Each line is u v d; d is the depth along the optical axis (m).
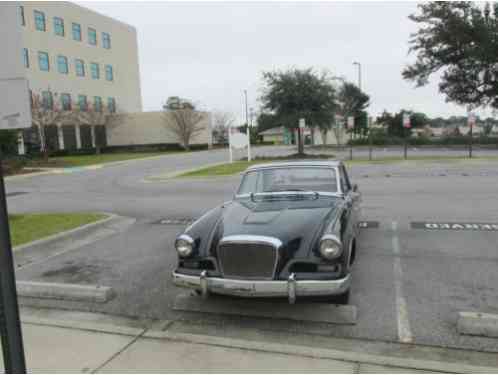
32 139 39.34
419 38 36.09
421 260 6.12
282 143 68.00
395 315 4.37
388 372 3.32
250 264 4.03
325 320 4.25
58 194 16.23
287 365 3.46
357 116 53.34
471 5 34.38
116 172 25.38
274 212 4.76
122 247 7.57
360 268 5.86
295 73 27.08
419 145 41.94
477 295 4.80
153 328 4.30
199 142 51.94
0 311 2.39
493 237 7.22
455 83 35.91
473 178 15.31
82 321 4.51
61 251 7.43
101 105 46.72
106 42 50.06
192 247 4.27
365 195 12.34
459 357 3.56
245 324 4.29
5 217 2.36
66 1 43.97
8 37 2.35
